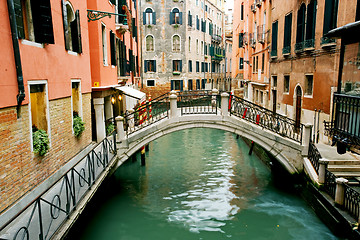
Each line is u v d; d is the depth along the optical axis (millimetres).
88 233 7902
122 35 14477
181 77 31438
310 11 11500
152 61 30922
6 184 4676
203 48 36656
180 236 7789
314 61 11273
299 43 12328
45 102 6109
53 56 6453
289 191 10398
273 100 17125
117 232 7992
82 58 8625
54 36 6516
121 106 15219
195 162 14422
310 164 9234
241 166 13633
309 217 8305
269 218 8523
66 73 7250
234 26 34250
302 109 12453
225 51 44500
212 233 7914
